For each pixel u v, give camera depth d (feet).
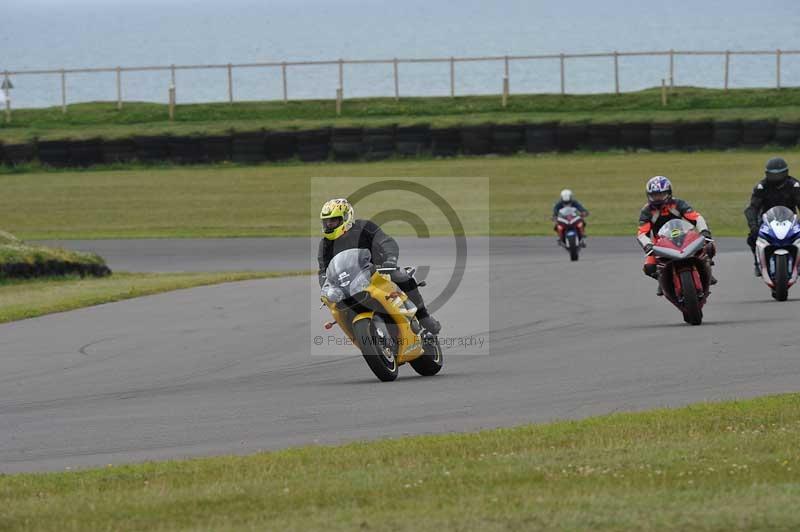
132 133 572.92
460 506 72.54
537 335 175.01
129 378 149.59
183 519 73.87
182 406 127.44
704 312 188.03
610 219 405.39
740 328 165.89
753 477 77.97
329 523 69.77
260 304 222.89
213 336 184.24
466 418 112.68
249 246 369.09
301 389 135.95
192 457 99.81
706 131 545.03
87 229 422.82
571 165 526.57
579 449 90.84
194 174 542.57
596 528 66.03
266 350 169.37
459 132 560.20
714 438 92.94
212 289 250.57
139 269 318.04
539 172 512.63
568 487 77.05
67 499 81.51
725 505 69.92
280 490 80.53
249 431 111.34
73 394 139.64
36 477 90.84
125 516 75.46
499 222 409.28
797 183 199.31
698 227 174.91
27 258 274.98
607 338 166.30
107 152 565.94
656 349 151.94
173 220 436.35
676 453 86.99
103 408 128.88
